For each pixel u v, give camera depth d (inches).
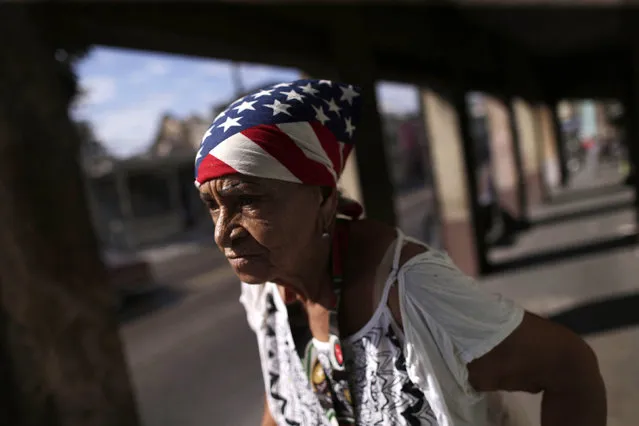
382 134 148.2
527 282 214.4
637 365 116.7
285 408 38.2
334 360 31.7
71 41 83.4
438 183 242.8
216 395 150.6
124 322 267.1
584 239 278.4
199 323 240.1
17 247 77.2
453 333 28.7
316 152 28.4
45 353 81.4
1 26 73.4
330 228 32.0
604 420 30.6
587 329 146.5
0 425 83.2
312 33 131.3
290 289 32.5
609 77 445.1
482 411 32.4
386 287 29.8
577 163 839.7
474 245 238.1
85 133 596.7
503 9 226.4
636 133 243.0
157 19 89.9
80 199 84.0
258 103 27.8
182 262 473.7
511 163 373.1
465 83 250.7
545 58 456.4
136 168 665.6
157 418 140.8
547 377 30.3
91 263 85.0
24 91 76.0
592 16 256.5
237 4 107.0
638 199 247.8
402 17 172.4
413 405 30.2
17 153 75.6
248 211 28.0
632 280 184.1
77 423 83.9
